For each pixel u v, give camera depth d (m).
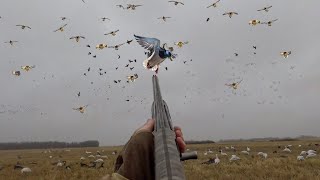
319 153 42.72
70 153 71.62
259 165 25.77
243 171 23.23
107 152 69.81
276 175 20.62
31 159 53.81
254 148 62.16
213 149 63.81
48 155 65.31
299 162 27.08
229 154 46.44
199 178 20.41
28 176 26.19
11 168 35.62
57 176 24.59
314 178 18.75
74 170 28.16
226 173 22.19
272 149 56.56
